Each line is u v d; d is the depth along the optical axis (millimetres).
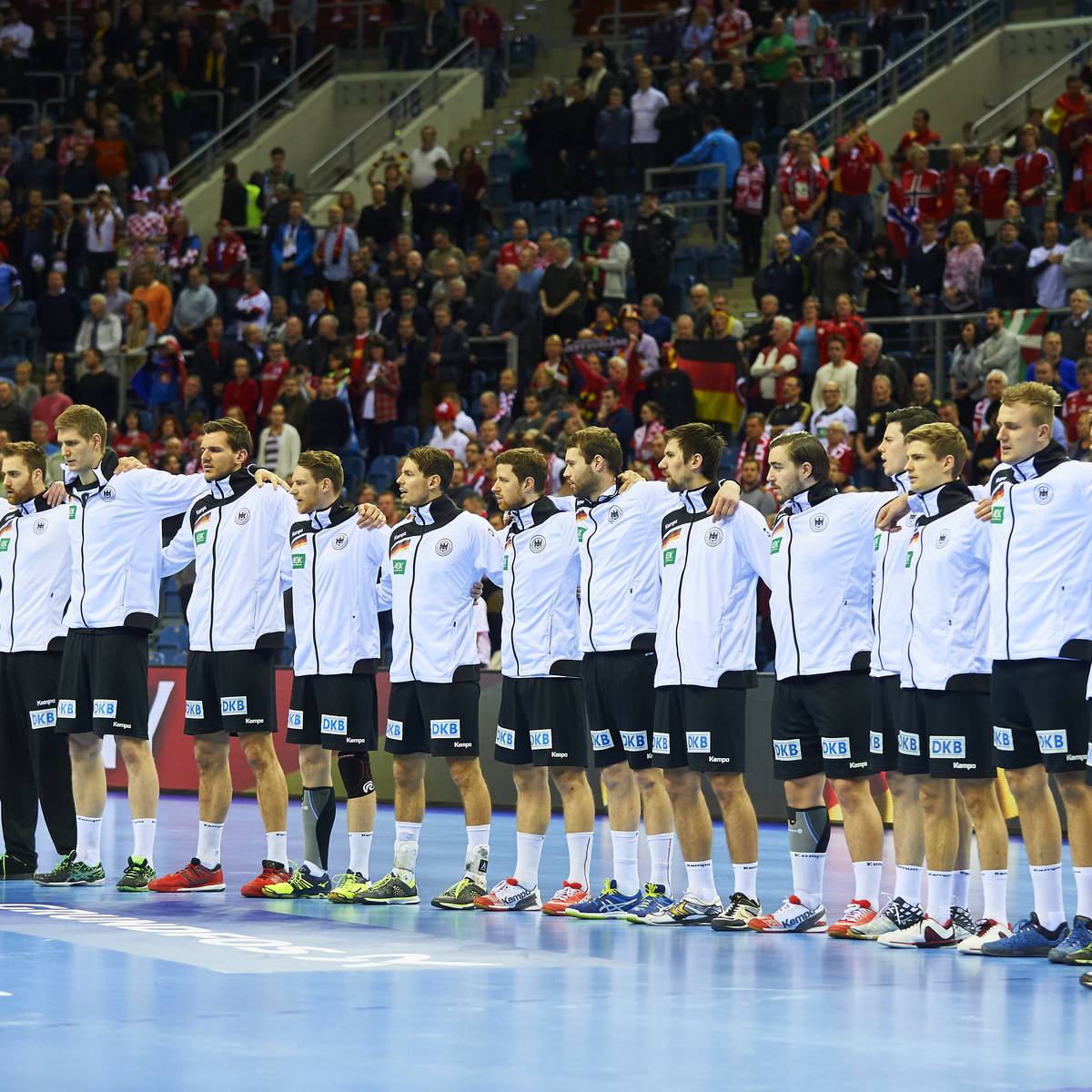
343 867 26203
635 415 43531
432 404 45531
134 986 15602
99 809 23953
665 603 20750
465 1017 14359
